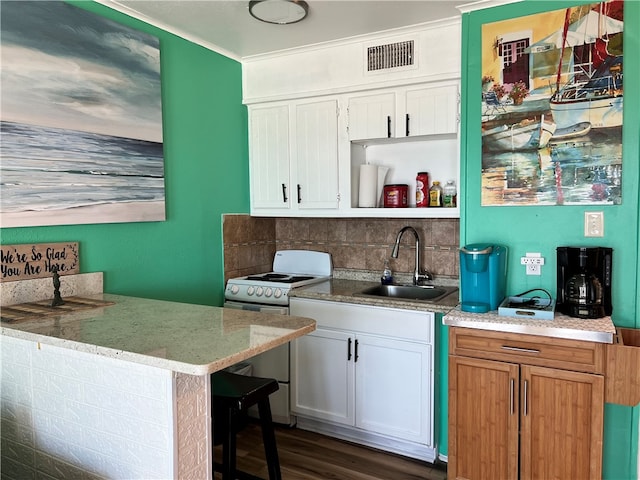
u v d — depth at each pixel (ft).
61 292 7.04
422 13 8.14
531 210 7.55
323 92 9.80
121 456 4.96
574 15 7.10
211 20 8.44
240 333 5.19
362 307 8.81
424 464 8.52
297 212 10.46
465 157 8.01
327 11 8.05
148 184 8.32
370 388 8.82
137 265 8.32
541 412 6.63
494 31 7.65
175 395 4.58
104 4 7.58
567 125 7.22
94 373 5.08
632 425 6.97
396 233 10.46
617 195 6.96
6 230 6.42
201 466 4.91
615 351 6.16
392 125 9.22
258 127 10.82
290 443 9.27
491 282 7.32
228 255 10.52
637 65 6.75
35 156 6.59
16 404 5.80
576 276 6.91
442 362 8.43
